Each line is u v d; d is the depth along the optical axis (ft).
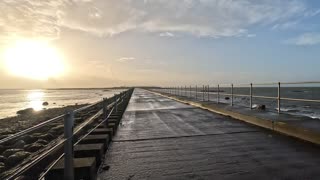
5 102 344.49
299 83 34.76
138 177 17.80
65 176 15.69
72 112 16.11
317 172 17.70
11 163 25.17
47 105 237.45
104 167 19.84
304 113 74.74
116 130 35.99
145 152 24.18
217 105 59.88
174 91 155.74
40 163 23.11
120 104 66.28
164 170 19.04
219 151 23.72
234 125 38.32
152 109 68.28
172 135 31.91
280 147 24.52
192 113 56.65
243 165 19.56
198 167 19.47
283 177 16.94
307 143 25.85
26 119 101.60
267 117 36.22
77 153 19.86
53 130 44.80
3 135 51.75
